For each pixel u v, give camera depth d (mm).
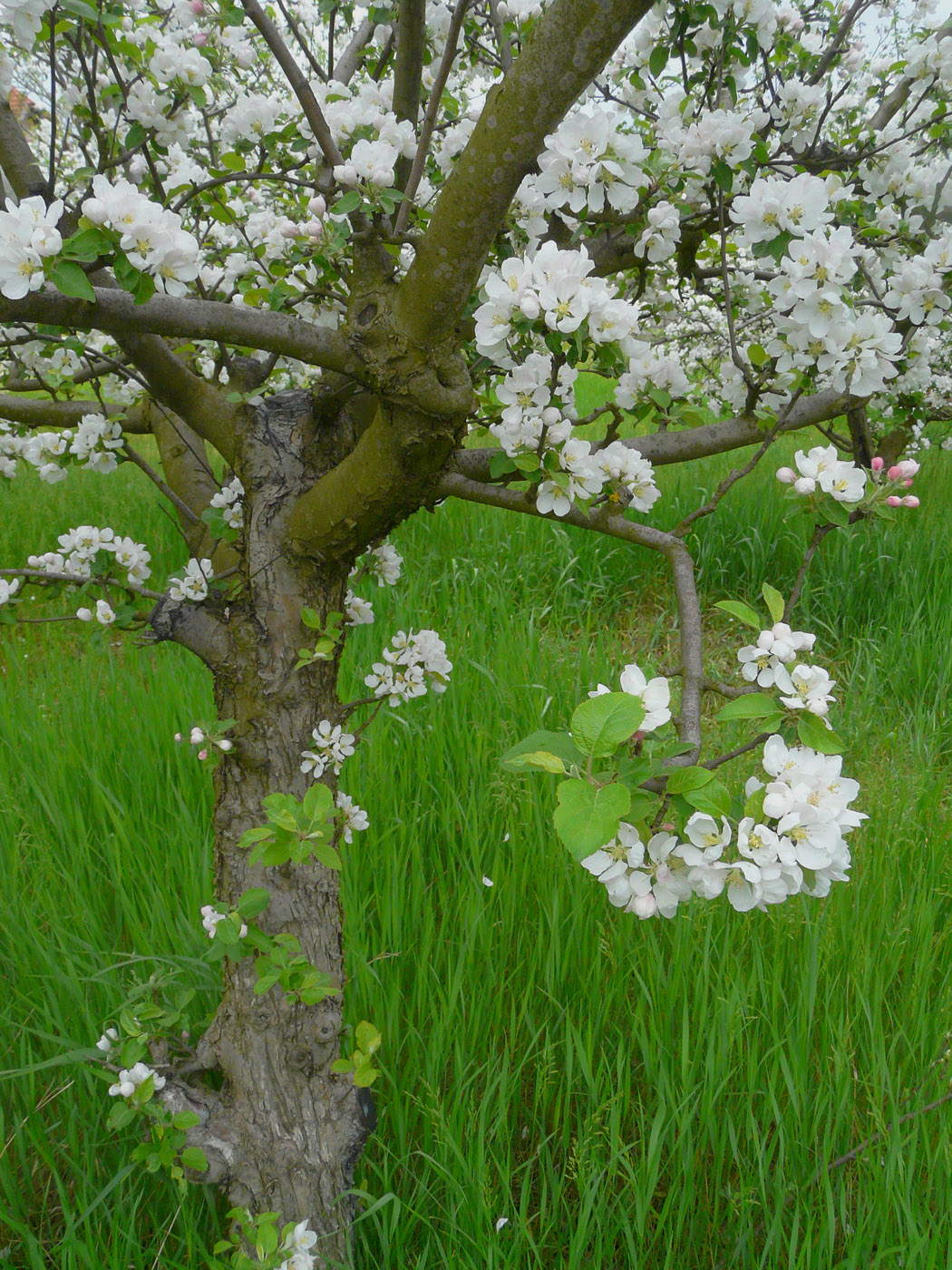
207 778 3146
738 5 2232
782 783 1079
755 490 6191
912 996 2342
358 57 2592
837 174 2236
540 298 1359
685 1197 1937
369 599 4695
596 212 1855
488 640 4234
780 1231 1860
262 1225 1553
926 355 3055
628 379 1819
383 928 2514
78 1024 2213
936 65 2797
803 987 2285
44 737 3342
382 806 2963
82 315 1243
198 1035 2100
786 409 1691
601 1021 2297
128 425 2885
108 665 4066
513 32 2209
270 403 1819
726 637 4891
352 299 1621
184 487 2582
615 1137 1949
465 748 3266
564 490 1528
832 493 1423
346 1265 1806
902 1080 2246
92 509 6359
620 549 5480
